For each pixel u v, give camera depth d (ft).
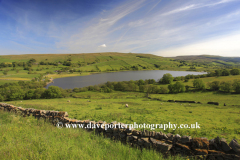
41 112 35.63
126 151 18.93
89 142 21.25
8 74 577.43
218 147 17.85
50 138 20.89
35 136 20.66
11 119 31.53
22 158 14.65
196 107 108.78
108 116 48.26
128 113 59.72
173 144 19.70
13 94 222.89
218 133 31.83
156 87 288.71
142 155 17.93
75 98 222.07
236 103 161.89
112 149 19.43
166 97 230.68
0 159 14.29
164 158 18.45
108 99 199.11
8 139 19.22
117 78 578.25
